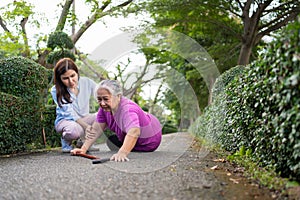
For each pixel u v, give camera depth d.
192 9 9.88
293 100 2.39
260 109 3.27
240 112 4.10
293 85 2.28
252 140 3.56
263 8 9.73
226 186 2.48
